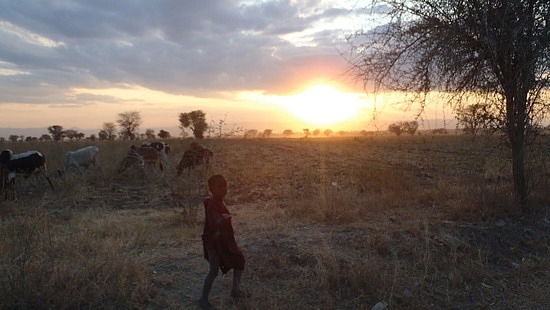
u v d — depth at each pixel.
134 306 4.21
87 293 4.28
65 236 6.42
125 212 8.80
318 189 9.71
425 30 6.75
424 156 22.45
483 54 6.48
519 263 5.54
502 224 6.50
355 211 7.70
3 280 4.32
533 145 7.35
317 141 51.97
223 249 4.25
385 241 5.77
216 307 4.29
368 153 26.58
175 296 4.49
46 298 4.12
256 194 10.91
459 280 4.95
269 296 4.51
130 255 5.50
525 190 7.29
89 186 12.02
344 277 4.80
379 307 4.36
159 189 11.93
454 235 6.09
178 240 6.30
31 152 11.02
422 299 4.57
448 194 8.60
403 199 8.70
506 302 4.62
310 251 5.45
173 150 27.45
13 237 5.70
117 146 27.02
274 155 24.98
